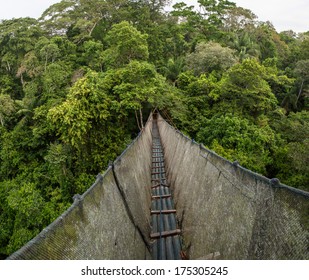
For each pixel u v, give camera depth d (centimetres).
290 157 1406
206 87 1981
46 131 1597
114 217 404
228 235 360
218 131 1523
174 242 599
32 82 2244
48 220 1286
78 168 1405
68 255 253
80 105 1333
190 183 641
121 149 1481
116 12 3180
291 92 2572
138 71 1650
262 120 1703
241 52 2848
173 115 1767
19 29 3017
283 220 254
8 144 1730
